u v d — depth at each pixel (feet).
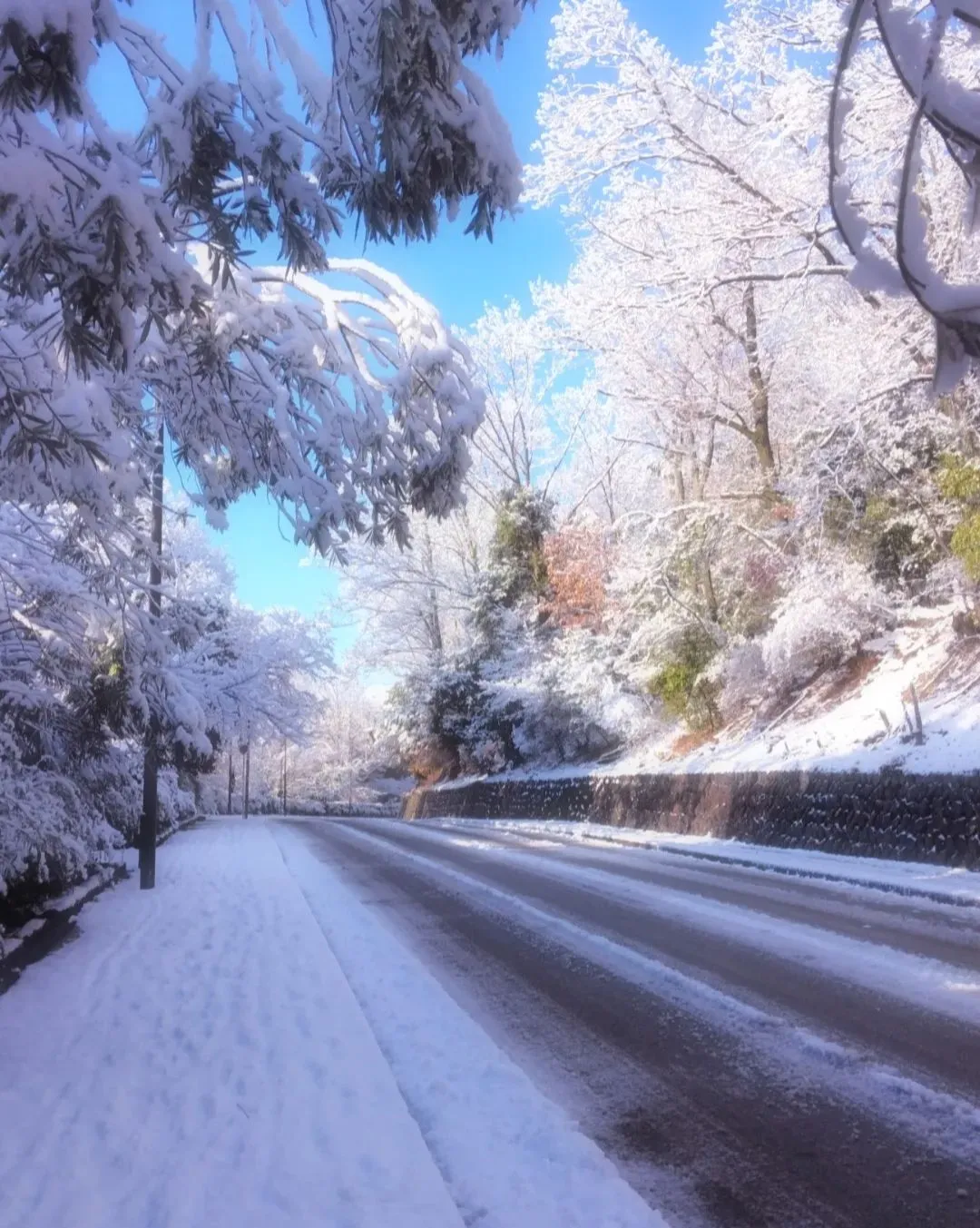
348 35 15.51
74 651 31.17
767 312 71.97
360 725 245.86
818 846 58.85
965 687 58.85
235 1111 16.98
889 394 59.16
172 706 34.88
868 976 25.91
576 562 107.45
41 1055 20.97
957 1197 13.46
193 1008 24.61
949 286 7.57
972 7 6.92
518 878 51.44
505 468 132.05
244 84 15.72
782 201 62.18
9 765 31.78
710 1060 19.69
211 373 22.17
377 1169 14.35
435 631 150.20
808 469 65.82
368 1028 22.09
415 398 23.61
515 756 132.87
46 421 17.52
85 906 45.29
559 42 66.13
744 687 83.66
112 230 14.24
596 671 102.99
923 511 63.82
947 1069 18.42
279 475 23.95
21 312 18.38
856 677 74.43
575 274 78.69
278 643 70.49
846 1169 14.47
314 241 16.79
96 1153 15.42
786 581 77.66
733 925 34.27
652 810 85.56
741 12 61.57
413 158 16.07
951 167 47.11
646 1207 13.21
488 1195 13.70
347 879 55.21
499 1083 18.43
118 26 14.57
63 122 15.08
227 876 58.75
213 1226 12.71
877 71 52.54
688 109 65.82
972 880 42.27
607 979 26.86
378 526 24.80
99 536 23.24
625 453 124.36
